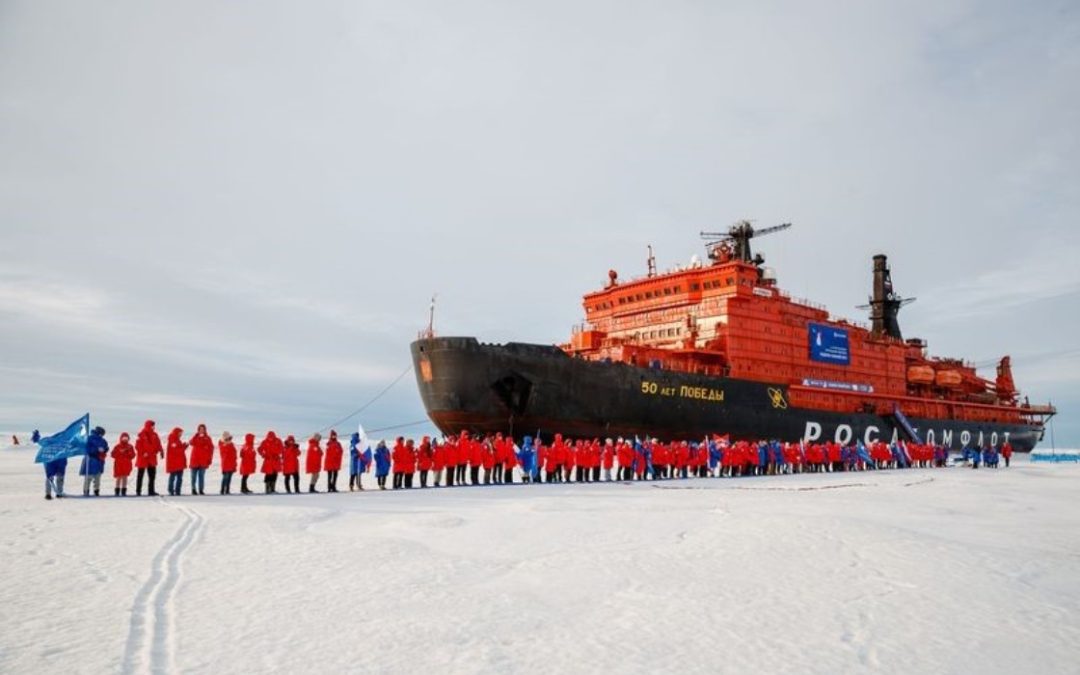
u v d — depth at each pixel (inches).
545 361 1482.5
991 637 329.1
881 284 2746.1
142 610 343.6
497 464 1225.4
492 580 423.5
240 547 505.0
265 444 954.1
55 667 264.8
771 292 1998.0
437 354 1456.7
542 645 305.0
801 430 1985.7
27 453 2519.7
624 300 2128.4
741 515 696.4
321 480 1386.6
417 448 1153.4
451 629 323.9
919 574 445.4
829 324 2187.5
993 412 2928.2
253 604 358.9
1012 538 618.8
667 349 1793.8
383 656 286.4
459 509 762.8
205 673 262.8
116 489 900.0
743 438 1833.2
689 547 525.0
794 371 2022.6
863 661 292.5
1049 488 1248.8
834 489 1113.4
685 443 1424.7
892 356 2432.3
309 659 281.1
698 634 323.6
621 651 298.4
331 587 396.8
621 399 1584.6
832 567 460.4
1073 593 419.2
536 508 772.0
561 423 1517.0
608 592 397.4
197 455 918.4
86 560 451.8
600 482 1240.8
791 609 366.6
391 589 394.6
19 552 476.4
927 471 1828.2
